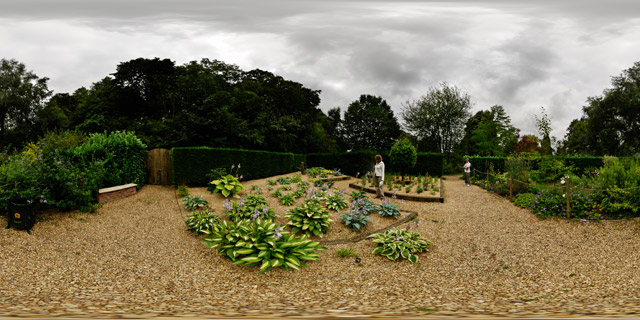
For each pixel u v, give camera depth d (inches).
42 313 136.0
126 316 135.0
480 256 266.7
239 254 252.2
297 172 743.1
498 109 1593.3
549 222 339.9
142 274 217.6
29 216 267.7
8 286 180.2
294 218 328.2
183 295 182.9
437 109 1419.8
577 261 243.4
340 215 346.9
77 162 370.6
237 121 1112.2
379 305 164.1
